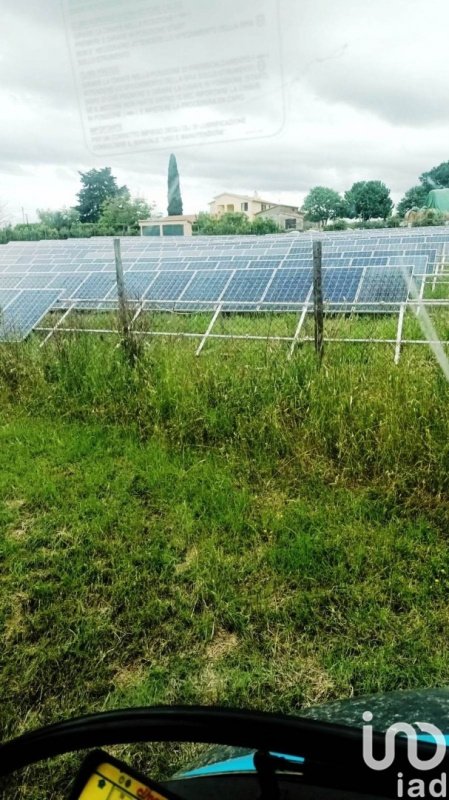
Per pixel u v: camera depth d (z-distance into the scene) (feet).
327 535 11.44
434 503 12.17
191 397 17.01
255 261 39.24
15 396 20.15
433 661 8.22
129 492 13.74
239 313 30.12
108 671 8.48
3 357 21.70
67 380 19.84
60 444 16.31
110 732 2.49
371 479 13.38
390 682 7.95
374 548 10.80
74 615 9.63
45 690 8.19
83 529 12.09
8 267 52.37
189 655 8.78
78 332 23.06
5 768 2.67
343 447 13.92
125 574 10.57
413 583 9.96
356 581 10.05
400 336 20.63
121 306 20.76
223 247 61.46
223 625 9.38
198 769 4.11
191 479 14.06
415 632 8.85
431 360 18.03
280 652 8.70
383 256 35.86
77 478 14.44
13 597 10.13
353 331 22.11
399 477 12.73
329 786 2.59
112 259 49.08
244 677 8.21
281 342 20.65
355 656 8.48
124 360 20.20
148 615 9.48
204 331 25.75
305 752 2.26
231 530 11.85
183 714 2.43
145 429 16.87
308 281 31.07
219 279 34.35
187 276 35.70
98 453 15.79
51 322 28.02
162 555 11.11
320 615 9.37
